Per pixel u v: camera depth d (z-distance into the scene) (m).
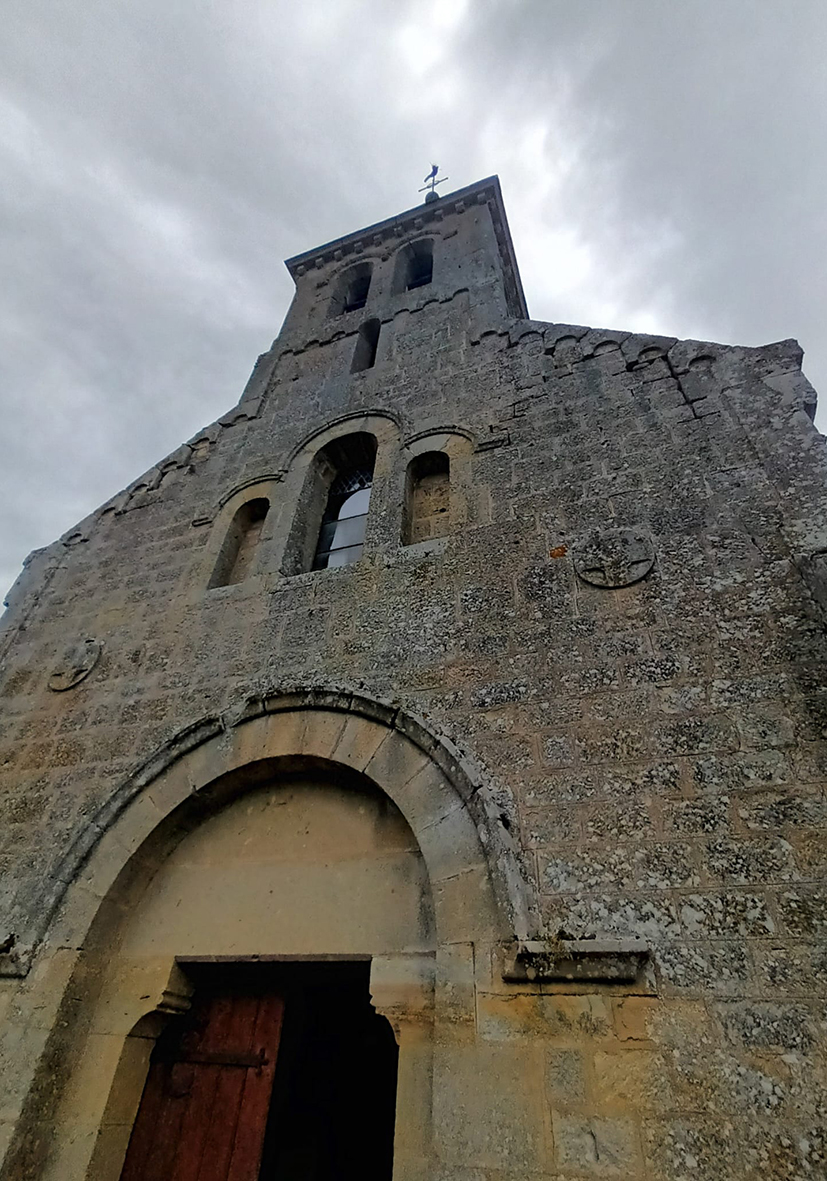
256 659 5.50
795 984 2.80
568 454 5.87
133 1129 3.97
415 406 7.50
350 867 4.23
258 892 4.38
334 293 12.01
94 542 7.98
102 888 4.48
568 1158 2.68
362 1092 6.58
